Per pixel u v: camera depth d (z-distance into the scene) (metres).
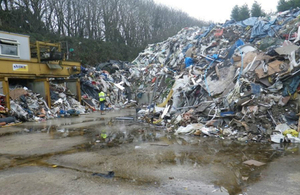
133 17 38.69
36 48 13.87
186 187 3.45
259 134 6.55
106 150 5.60
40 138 7.18
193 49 16.92
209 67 11.90
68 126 9.56
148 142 6.42
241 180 3.70
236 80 8.73
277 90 7.37
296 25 12.04
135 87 21.20
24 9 24.81
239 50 10.80
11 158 5.02
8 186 3.50
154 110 11.03
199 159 4.80
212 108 8.27
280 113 6.95
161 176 3.88
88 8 33.12
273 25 13.54
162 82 16.44
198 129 7.51
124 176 3.89
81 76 19.11
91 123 10.30
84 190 3.35
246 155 5.04
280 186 3.46
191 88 9.92
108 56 28.86
